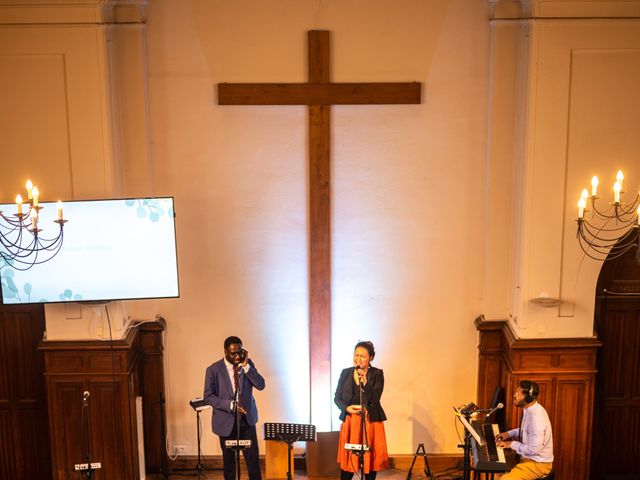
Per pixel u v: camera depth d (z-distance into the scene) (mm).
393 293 6199
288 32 5836
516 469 5480
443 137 6000
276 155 5996
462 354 6293
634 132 5652
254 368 5766
